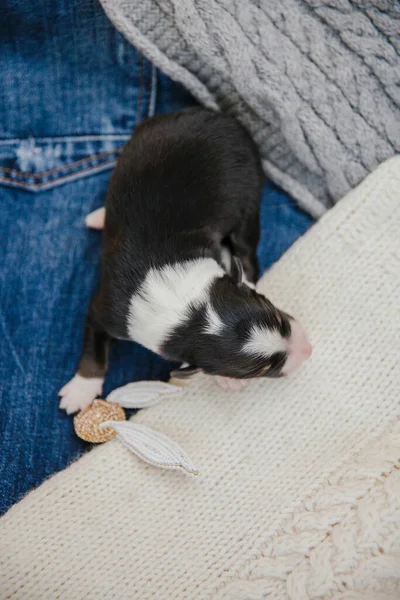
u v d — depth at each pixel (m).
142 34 0.64
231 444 0.64
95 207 0.69
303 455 0.64
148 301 0.60
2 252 0.68
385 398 0.64
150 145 0.63
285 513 0.62
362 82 0.65
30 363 0.67
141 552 0.62
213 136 0.64
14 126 0.68
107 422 0.64
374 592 0.60
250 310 0.59
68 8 0.66
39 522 0.63
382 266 0.65
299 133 0.67
